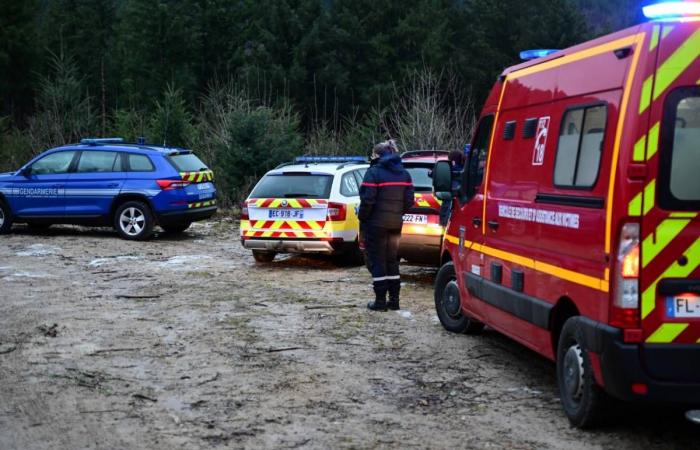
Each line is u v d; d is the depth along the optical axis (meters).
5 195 16.58
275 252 13.24
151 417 5.61
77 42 57.50
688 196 4.67
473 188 7.48
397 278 9.38
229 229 18.23
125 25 55.50
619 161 4.75
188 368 6.88
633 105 4.71
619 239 4.72
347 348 7.61
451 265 8.27
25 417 5.59
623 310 4.70
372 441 5.17
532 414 5.72
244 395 6.14
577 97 5.45
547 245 5.73
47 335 8.02
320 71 50.22
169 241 16.03
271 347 7.61
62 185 16.25
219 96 28.20
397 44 52.00
